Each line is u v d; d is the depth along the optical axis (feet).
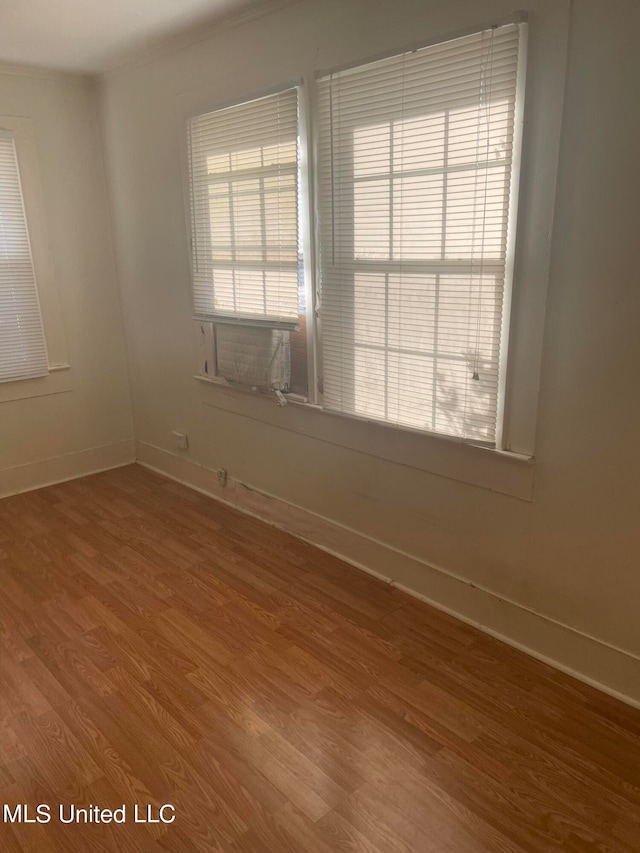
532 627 7.33
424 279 7.32
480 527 7.60
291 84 8.21
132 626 8.09
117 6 8.39
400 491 8.48
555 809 5.41
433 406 7.66
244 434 10.98
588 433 6.34
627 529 6.27
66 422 13.03
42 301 12.18
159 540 10.41
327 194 8.17
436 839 5.14
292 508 10.40
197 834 5.23
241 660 7.39
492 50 6.16
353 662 7.32
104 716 6.56
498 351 6.86
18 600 8.72
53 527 10.95
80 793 5.65
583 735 6.19
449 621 8.05
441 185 6.89
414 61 6.81
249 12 8.54
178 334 11.84
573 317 6.19
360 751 6.05
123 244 12.60
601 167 5.71
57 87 11.62
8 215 11.48
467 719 6.42
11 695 6.89
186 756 6.02
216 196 9.94
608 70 5.50
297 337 9.34
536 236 6.28
